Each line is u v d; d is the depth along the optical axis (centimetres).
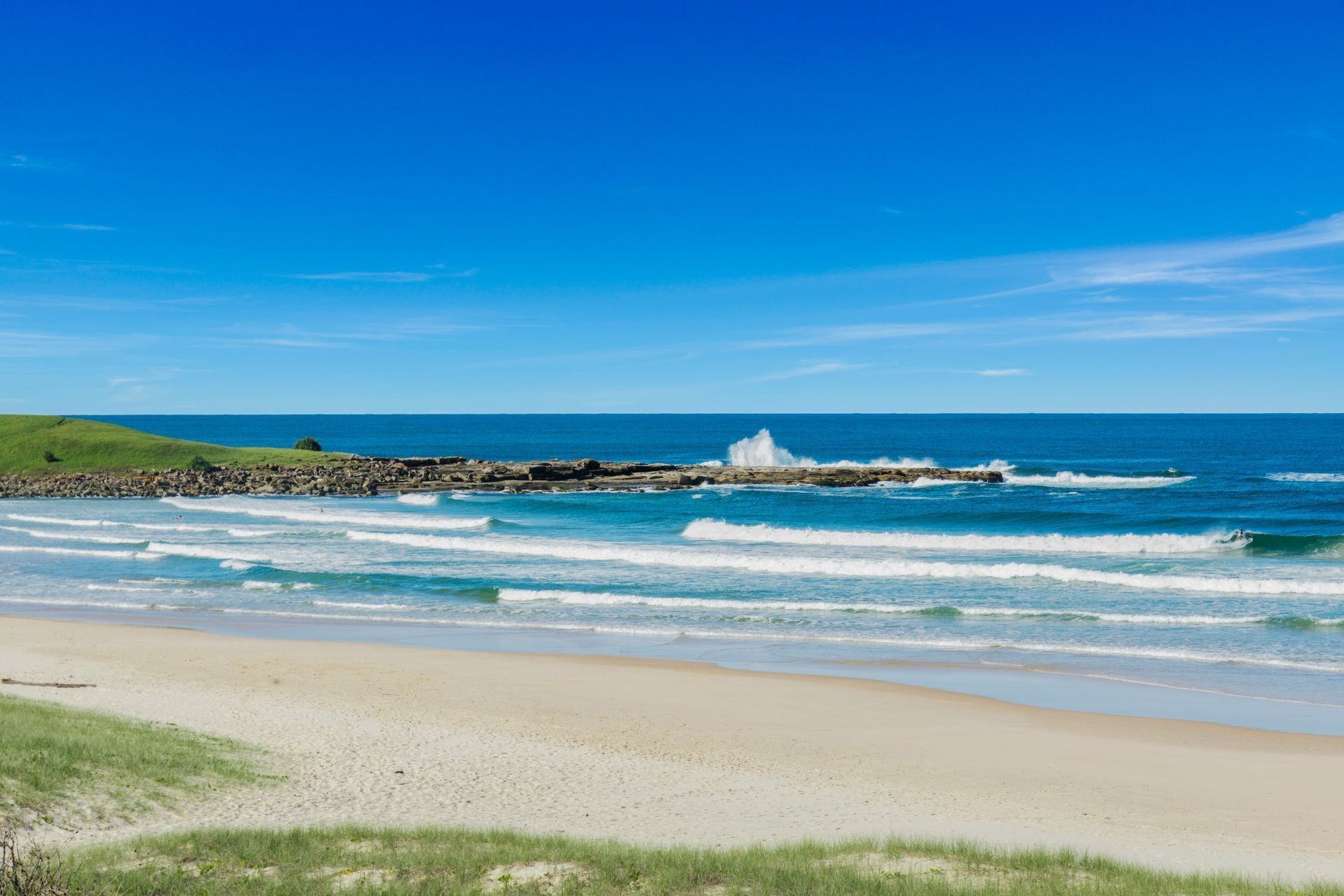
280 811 1184
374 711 1752
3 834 980
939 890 873
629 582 3262
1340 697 1842
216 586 3312
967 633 2472
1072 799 1305
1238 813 1244
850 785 1368
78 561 3878
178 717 1639
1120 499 6022
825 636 2456
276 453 8488
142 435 8906
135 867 909
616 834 1133
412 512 5606
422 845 1016
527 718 1722
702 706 1808
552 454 14850
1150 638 2380
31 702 1611
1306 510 5369
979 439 18388
